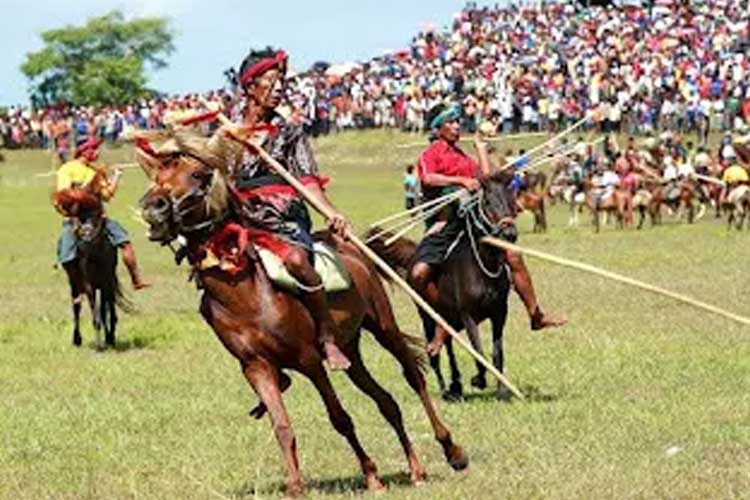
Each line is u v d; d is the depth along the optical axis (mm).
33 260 81625
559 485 21797
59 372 38750
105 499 23125
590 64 131000
